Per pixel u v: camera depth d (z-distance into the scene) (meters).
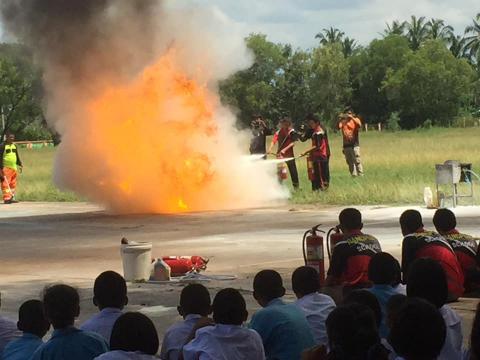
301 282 7.53
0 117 68.19
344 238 9.71
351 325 5.06
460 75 109.94
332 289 9.50
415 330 4.42
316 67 100.38
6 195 28.11
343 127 28.86
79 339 6.28
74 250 16.30
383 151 44.09
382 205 21.78
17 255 15.91
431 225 17.33
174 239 17.23
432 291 6.34
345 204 22.47
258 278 7.20
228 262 14.02
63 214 23.38
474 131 76.62
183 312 7.00
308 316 7.39
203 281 12.36
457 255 10.60
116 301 7.09
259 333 6.84
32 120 67.88
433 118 109.38
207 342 6.32
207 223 19.77
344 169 33.25
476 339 4.38
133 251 12.52
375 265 7.49
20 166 28.61
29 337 6.84
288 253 14.76
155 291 11.84
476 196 20.97
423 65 108.50
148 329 5.67
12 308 11.16
